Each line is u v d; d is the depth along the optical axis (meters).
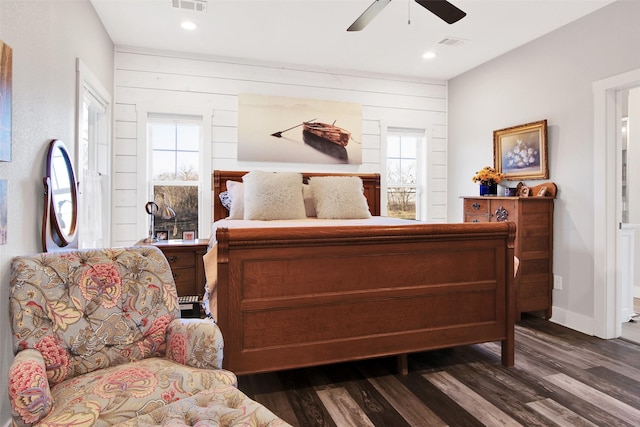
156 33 3.41
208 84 3.92
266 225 2.86
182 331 1.53
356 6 2.95
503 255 2.40
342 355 2.09
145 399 1.23
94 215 3.10
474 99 4.32
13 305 1.39
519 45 3.70
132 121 3.71
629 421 1.84
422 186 4.78
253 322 1.95
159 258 1.77
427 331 2.25
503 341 2.44
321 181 3.68
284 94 4.15
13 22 1.63
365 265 2.13
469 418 1.86
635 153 4.33
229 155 4.00
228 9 2.99
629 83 2.79
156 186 3.91
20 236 1.71
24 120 1.75
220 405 1.20
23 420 1.11
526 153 3.62
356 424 1.81
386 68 4.33
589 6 2.94
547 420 1.85
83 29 2.68
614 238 3.00
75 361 1.43
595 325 3.05
